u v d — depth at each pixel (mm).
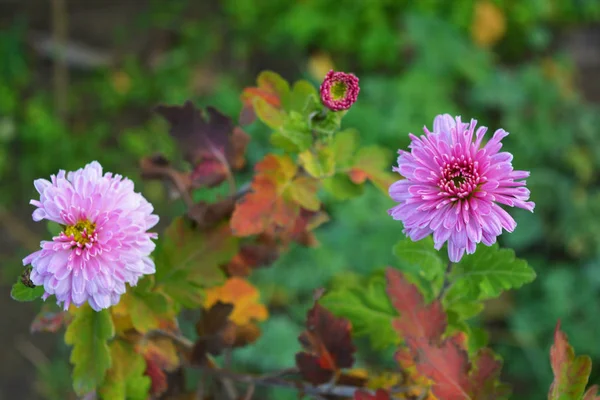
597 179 1464
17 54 1594
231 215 664
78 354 613
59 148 1528
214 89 1587
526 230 1369
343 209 1271
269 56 1640
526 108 1497
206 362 664
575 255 1383
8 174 1516
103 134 1555
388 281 630
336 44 1606
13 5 1642
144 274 629
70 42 1627
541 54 1670
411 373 647
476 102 1522
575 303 1308
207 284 653
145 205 605
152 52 1645
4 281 1402
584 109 1511
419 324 625
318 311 649
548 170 1437
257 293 704
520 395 1295
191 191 687
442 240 583
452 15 1594
